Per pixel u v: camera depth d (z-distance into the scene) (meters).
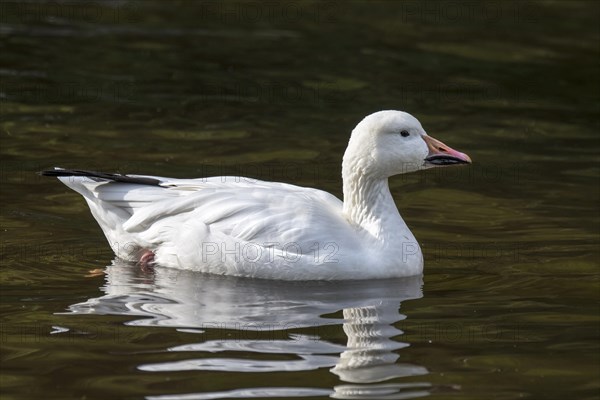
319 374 9.41
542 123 19.61
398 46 24.50
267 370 9.49
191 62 22.58
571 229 14.18
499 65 23.28
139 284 11.94
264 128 18.64
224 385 9.13
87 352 9.84
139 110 19.38
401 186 16.20
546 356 9.96
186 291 11.73
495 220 14.60
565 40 25.38
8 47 22.77
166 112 19.36
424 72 22.56
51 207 14.56
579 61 23.72
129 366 9.53
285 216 12.22
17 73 21.12
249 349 9.99
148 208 12.45
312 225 12.18
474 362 9.78
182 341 10.17
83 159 16.55
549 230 14.14
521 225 14.38
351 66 22.78
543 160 17.48
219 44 24.06
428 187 16.14
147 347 9.99
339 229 12.32
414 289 11.98
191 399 8.84
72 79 20.98
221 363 9.62
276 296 11.63
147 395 8.92
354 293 11.80
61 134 17.81
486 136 18.73
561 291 11.89
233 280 12.16
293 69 22.41
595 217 14.67
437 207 15.18
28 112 18.95
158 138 17.84
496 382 9.32
